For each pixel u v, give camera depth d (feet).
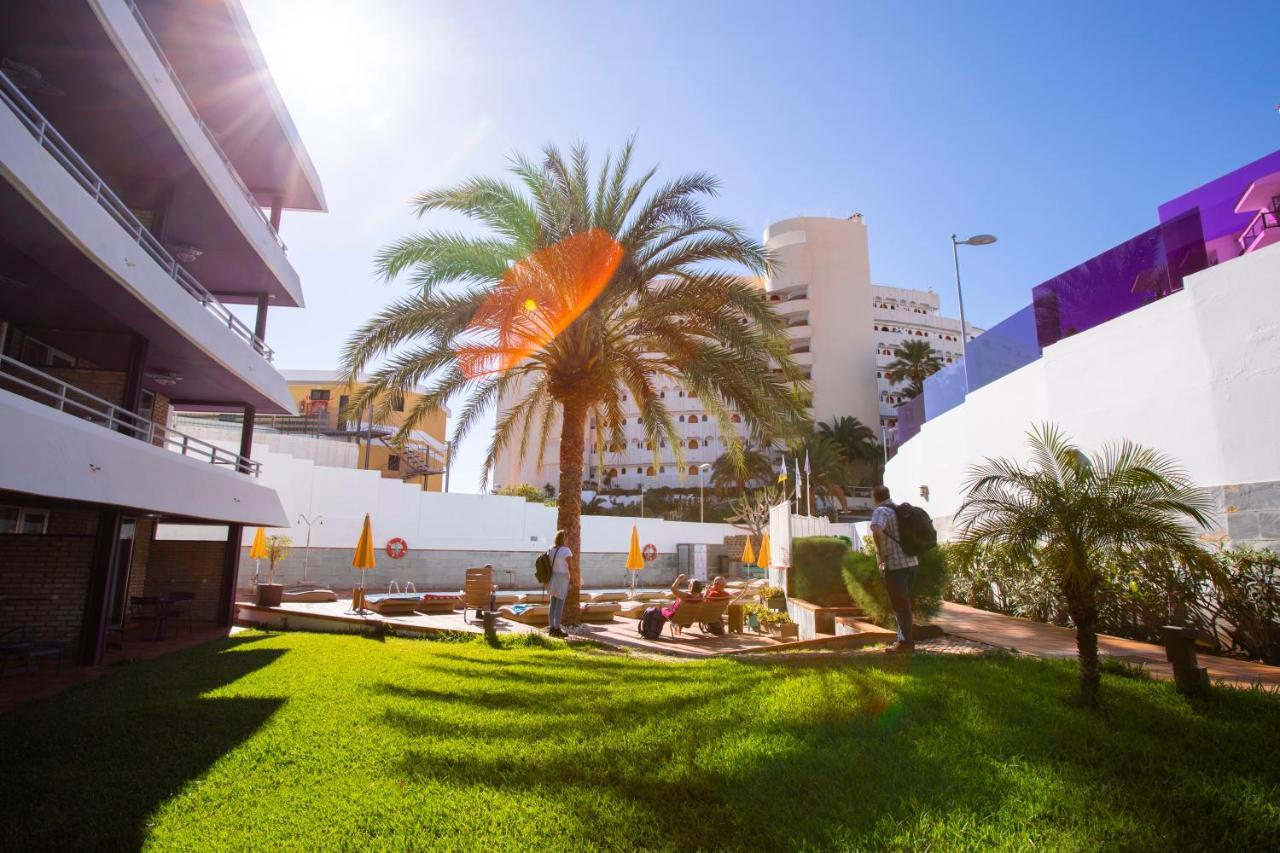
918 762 13.37
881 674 20.86
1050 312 37.55
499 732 16.96
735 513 162.91
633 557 68.80
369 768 14.35
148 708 20.68
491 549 101.40
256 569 77.77
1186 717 15.10
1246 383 24.97
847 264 256.73
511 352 44.80
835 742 14.87
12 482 22.45
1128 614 27.58
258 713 19.75
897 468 69.56
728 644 39.45
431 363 44.73
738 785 12.76
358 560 55.62
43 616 37.22
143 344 39.75
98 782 13.92
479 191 39.47
